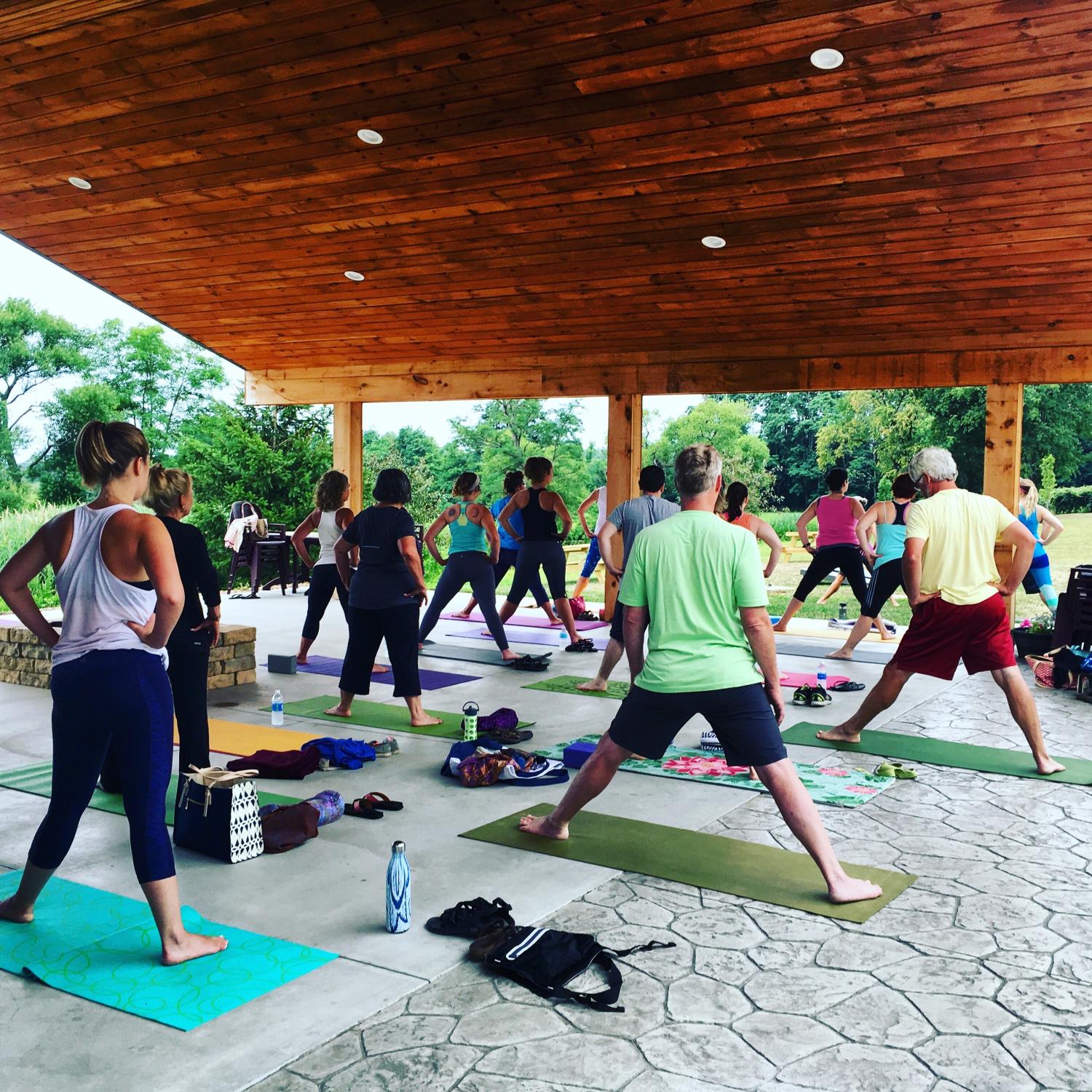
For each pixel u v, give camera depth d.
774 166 7.02
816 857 3.52
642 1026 2.65
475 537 8.55
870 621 8.82
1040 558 9.09
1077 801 4.72
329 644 9.66
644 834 4.20
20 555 2.99
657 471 6.25
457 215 8.36
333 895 3.54
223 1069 2.43
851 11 5.54
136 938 3.15
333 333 11.15
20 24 6.83
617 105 6.63
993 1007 2.77
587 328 10.05
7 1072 2.41
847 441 23.06
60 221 9.46
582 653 9.17
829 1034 2.62
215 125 7.59
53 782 3.04
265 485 20.05
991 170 6.72
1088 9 5.35
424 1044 2.55
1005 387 8.87
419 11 6.06
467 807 4.57
